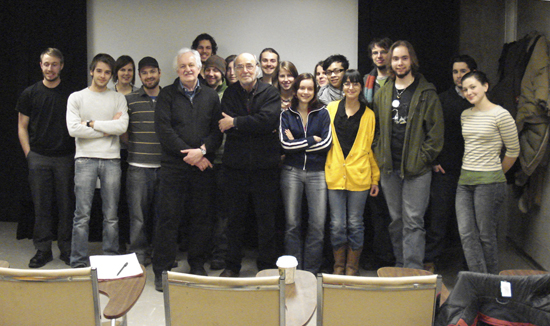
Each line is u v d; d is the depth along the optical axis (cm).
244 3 443
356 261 354
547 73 350
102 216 454
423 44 416
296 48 441
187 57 325
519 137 364
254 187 345
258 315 172
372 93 366
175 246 343
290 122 346
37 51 461
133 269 222
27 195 463
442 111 331
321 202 347
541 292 164
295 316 192
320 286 173
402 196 340
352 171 342
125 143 389
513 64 380
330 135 341
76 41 452
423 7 413
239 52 448
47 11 454
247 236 438
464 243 323
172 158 334
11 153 491
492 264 318
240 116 333
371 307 174
